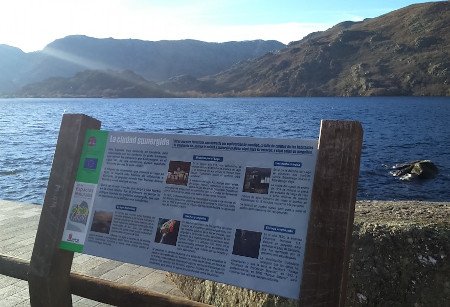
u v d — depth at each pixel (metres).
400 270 3.57
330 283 2.44
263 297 4.09
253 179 2.85
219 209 2.90
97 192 3.28
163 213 3.06
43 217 3.30
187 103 159.75
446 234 3.57
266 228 2.73
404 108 100.19
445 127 53.78
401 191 21.75
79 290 3.23
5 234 7.53
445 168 27.06
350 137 2.55
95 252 3.15
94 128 3.52
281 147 2.83
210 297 4.85
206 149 3.06
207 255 2.84
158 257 2.98
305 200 2.68
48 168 26.48
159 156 3.20
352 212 2.52
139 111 102.38
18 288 5.30
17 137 43.56
